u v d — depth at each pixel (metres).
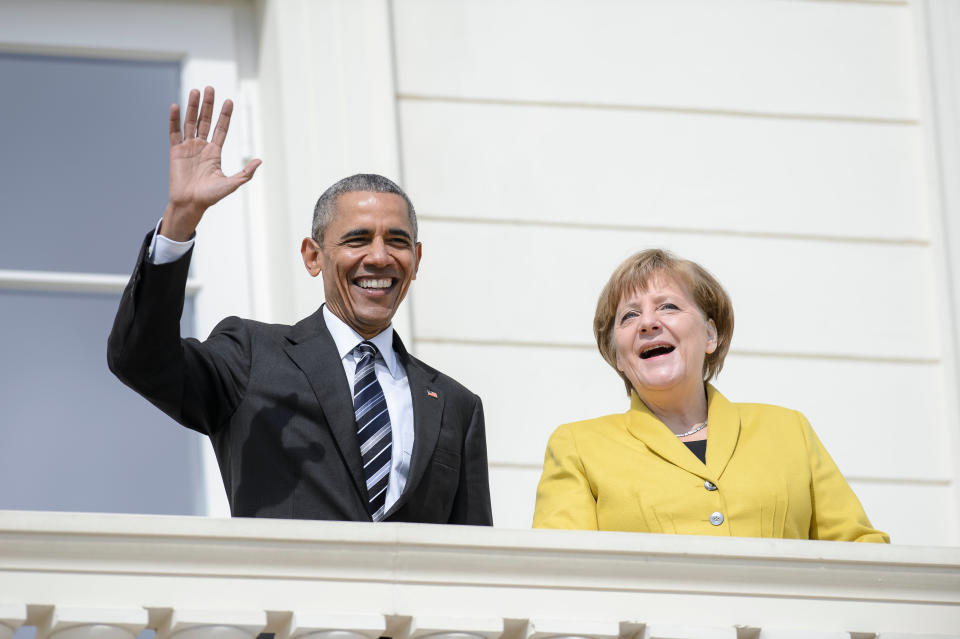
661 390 13.45
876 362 19.03
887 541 12.95
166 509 16.91
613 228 18.88
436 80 18.94
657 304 13.60
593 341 18.36
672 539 11.53
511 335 18.20
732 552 11.59
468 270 18.34
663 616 11.42
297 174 17.91
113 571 10.66
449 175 18.62
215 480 17.02
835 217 19.48
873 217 19.56
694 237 19.06
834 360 18.94
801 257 19.27
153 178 18.22
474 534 11.23
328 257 13.12
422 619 10.93
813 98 19.89
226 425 12.47
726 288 18.95
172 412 12.07
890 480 18.59
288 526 10.95
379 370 13.09
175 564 10.77
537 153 18.95
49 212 17.75
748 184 19.41
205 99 12.20
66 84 18.28
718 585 11.56
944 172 19.75
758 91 19.78
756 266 19.12
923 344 19.19
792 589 11.68
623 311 13.73
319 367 12.72
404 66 18.89
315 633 10.81
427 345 17.97
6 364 17.02
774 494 12.81
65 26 18.28
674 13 19.84
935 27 20.30
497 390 17.98
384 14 18.75
